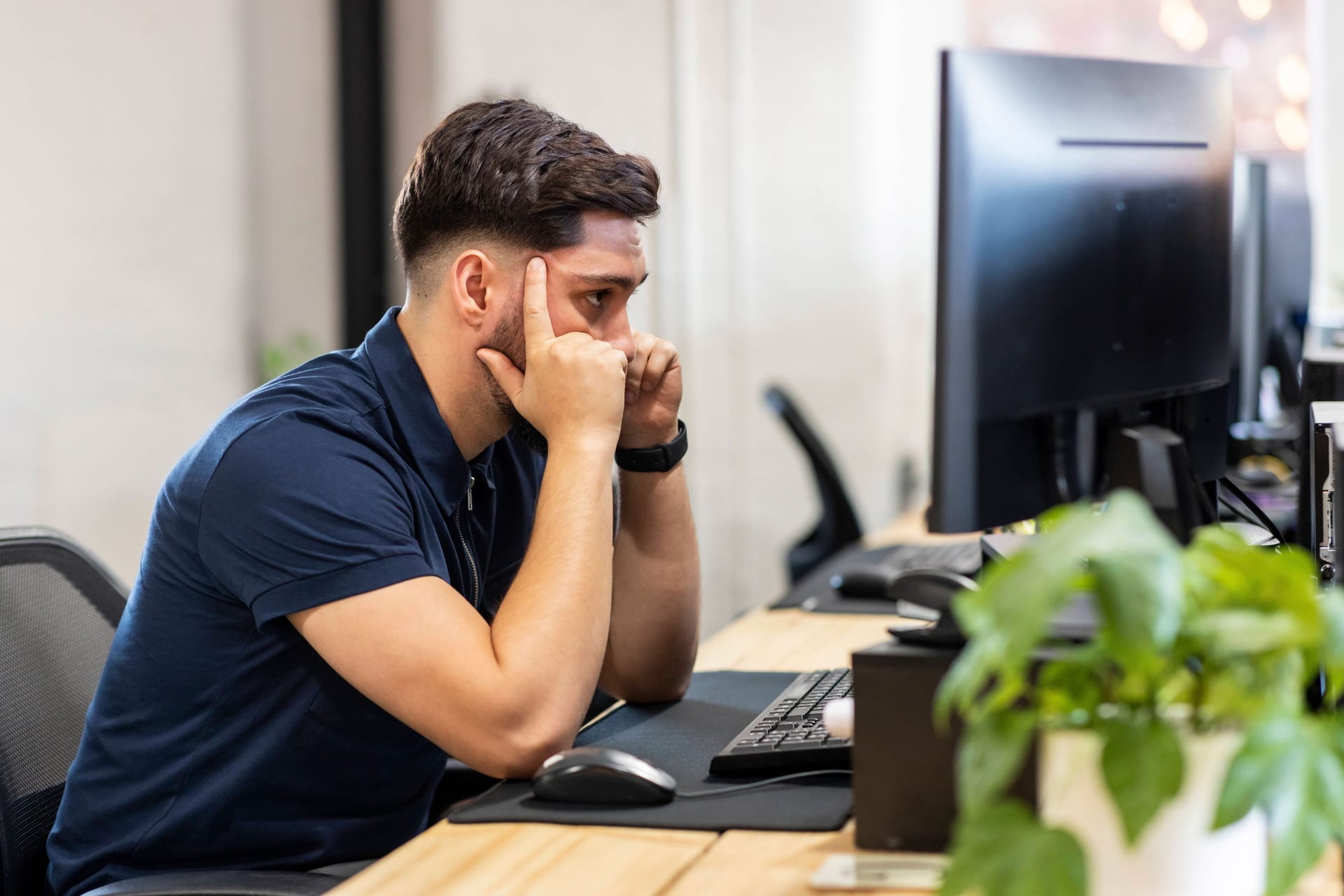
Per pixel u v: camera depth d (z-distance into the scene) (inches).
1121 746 24.7
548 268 51.8
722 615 155.3
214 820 49.0
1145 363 57.5
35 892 50.1
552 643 46.2
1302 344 106.2
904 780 33.4
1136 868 26.6
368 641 45.6
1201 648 25.0
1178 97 59.1
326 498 46.9
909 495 154.1
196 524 48.5
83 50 115.2
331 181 137.2
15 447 111.0
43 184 112.6
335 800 50.2
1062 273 53.2
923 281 153.1
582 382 50.9
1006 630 22.7
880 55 148.5
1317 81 149.2
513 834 38.4
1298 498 52.2
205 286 125.6
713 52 148.9
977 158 50.0
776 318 152.3
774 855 35.5
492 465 58.8
